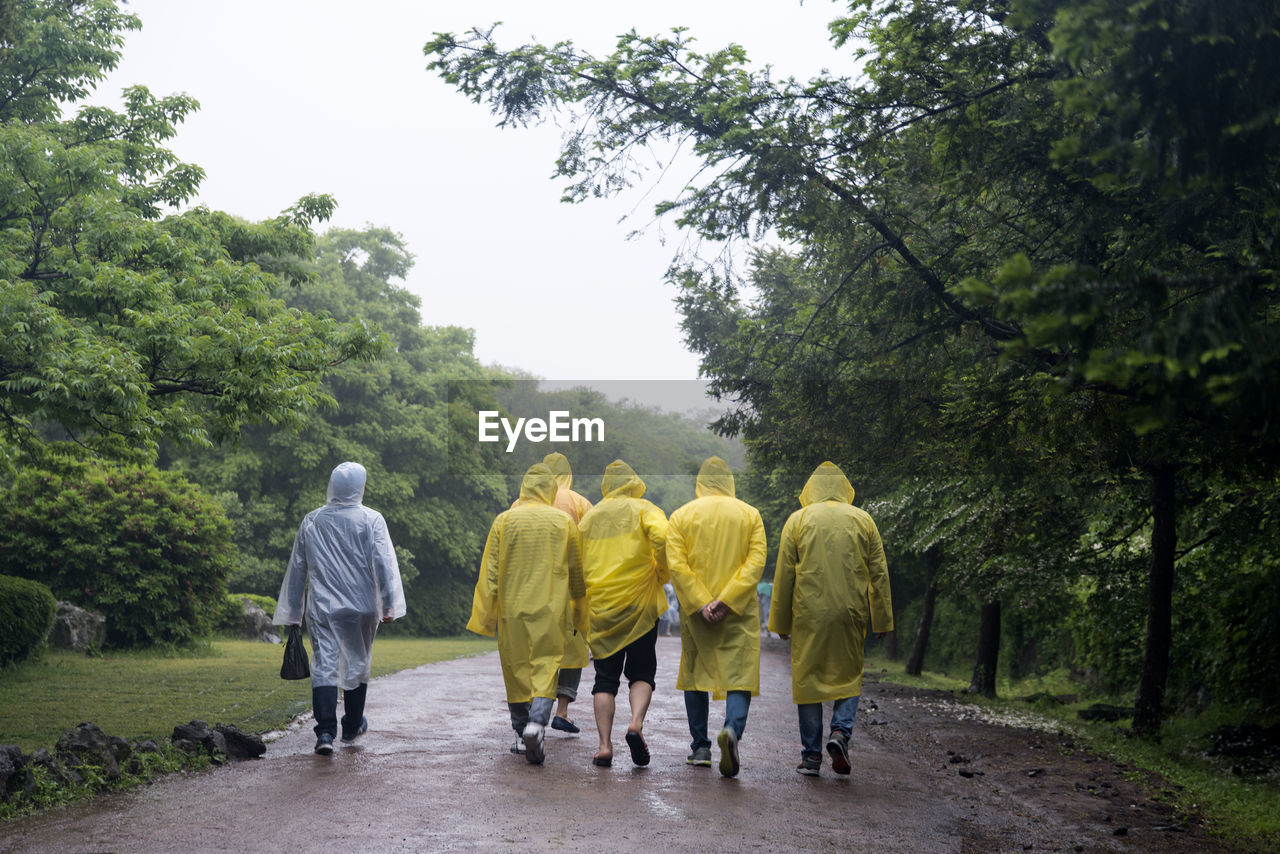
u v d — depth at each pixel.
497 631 7.46
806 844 5.18
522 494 7.50
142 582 18.62
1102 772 8.36
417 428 42.22
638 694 7.06
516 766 6.82
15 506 19.16
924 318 10.18
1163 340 3.47
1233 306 3.52
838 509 7.40
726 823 5.48
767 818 5.67
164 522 19.61
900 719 11.70
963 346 10.38
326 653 7.37
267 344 10.13
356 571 7.52
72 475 13.41
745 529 7.24
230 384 10.02
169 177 14.99
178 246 11.04
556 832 5.12
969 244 9.82
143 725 8.16
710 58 10.48
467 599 45.69
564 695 8.27
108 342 9.28
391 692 11.09
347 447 39.53
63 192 10.67
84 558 18.84
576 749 7.60
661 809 5.71
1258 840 6.04
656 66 10.52
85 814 5.35
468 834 5.03
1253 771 8.52
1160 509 10.52
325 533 7.55
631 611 7.14
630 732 6.87
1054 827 6.12
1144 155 3.80
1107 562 13.00
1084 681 16.19
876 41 9.29
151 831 5.01
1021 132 8.27
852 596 7.22
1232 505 10.49
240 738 7.04
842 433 12.28
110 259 10.58
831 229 10.41
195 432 10.45
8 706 9.27
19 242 10.30
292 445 38.03
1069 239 7.48
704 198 10.20
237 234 15.56
